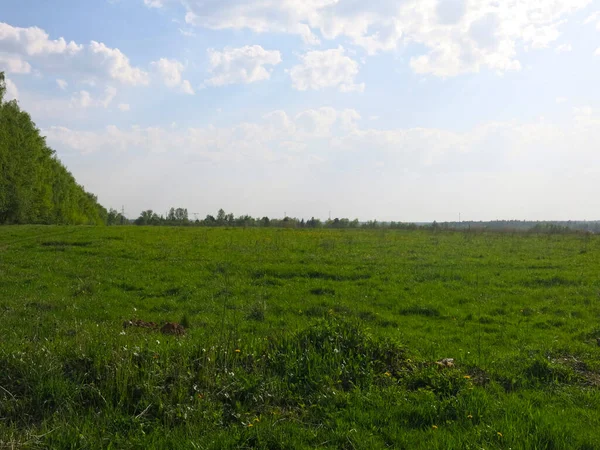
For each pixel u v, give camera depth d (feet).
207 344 24.07
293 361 23.17
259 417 19.26
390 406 20.13
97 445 16.81
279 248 84.38
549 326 37.63
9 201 160.86
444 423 18.92
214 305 42.75
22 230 117.50
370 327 35.94
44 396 19.77
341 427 18.37
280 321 36.83
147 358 22.17
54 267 61.31
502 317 40.37
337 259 71.31
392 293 49.06
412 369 24.18
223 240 98.94
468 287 52.49
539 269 65.16
